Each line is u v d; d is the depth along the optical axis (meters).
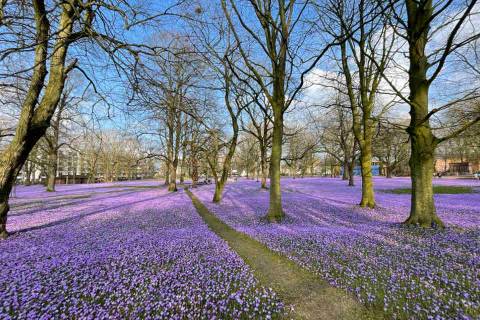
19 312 3.05
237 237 7.41
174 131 29.31
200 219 10.21
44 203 16.75
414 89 8.09
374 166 82.69
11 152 7.11
